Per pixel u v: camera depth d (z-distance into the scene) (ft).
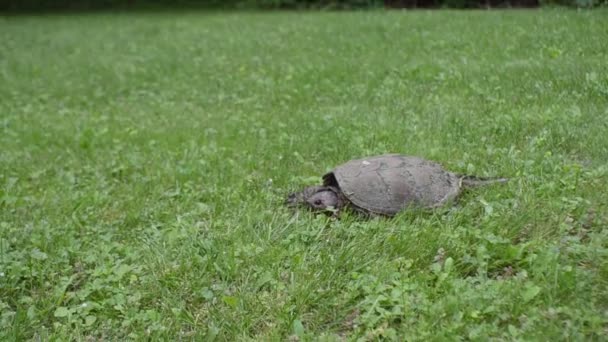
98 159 25.58
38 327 13.83
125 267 15.24
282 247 15.60
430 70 31.71
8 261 16.28
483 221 15.52
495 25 41.65
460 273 13.87
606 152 18.83
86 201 20.61
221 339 12.73
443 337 11.32
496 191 16.97
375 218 16.05
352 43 43.70
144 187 21.58
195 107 32.76
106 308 14.08
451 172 17.72
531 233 15.02
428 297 12.78
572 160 18.97
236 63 42.47
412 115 25.03
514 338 11.19
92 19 78.23
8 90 41.73
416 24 47.65
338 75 34.09
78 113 34.45
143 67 45.42
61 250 16.94
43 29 71.46
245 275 14.70
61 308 14.03
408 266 14.02
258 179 20.52
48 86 42.24
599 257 13.30
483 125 22.58
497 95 25.93
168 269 15.20
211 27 62.44
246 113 29.66
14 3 92.27
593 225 15.08
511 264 13.91
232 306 13.34
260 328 13.02
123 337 13.26
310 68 36.63
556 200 15.98
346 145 22.33
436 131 22.61
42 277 15.64
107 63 48.60
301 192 17.81
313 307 13.41
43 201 21.09
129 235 17.89
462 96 26.71
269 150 23.21
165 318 13.53
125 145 26.94
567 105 23.34
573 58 29.22
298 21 59.98
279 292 13.84
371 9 68.03
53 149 27.61
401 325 12.26
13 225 19.17
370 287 13.32
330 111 27.76
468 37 38.91
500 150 19.95
